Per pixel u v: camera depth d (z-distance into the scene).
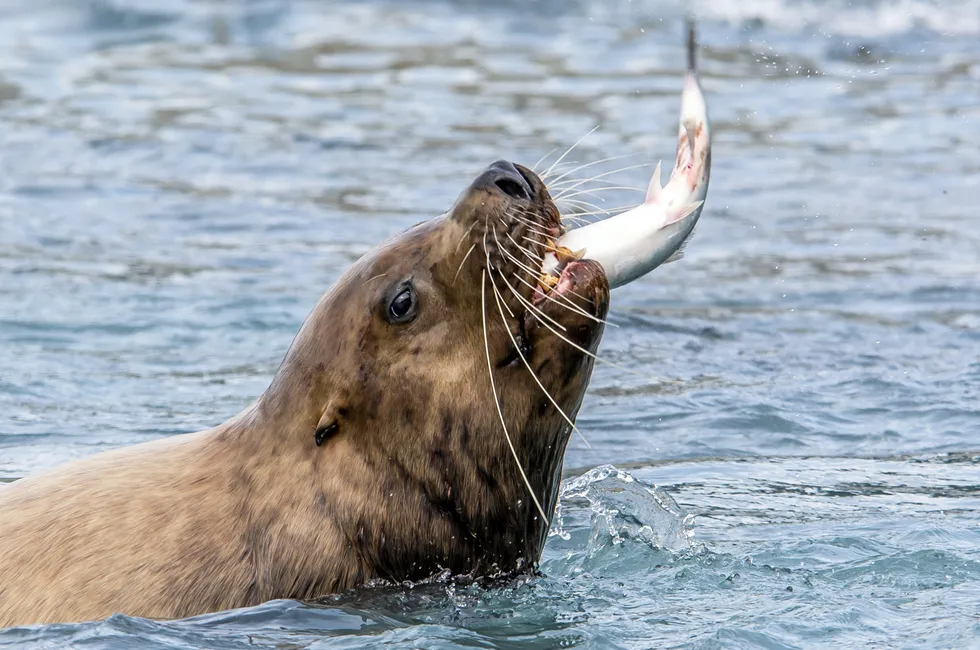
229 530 23.28
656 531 29.02
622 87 90.94
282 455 23.70
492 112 85.44
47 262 55.94
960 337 48.12
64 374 42.47
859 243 61.84
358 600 23.28
